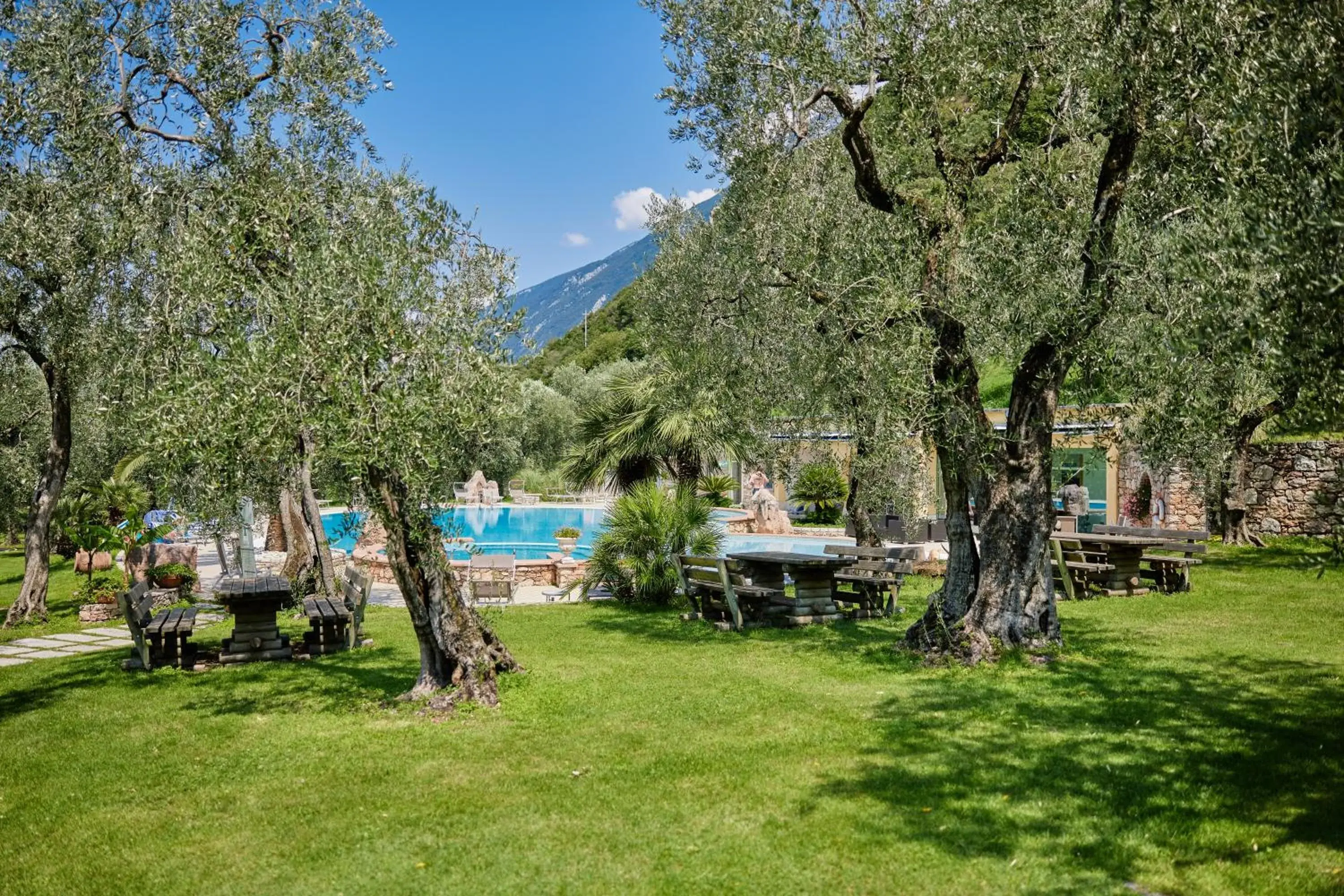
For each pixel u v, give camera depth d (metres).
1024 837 4.66
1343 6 4.77
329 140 10.32
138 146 10.83
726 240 11.70
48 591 17.64
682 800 5.30
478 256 7.83
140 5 10.91
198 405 6.62
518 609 13.97
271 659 10.14
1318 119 4.77
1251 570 14.30
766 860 4.47
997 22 8.18
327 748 6.56
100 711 8.04
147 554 16.95
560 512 35.88
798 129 10.24
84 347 11.21
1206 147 6.96
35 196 10.78
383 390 6.68
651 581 13.86
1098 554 13.25
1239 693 7.22
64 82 10.38
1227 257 4.93
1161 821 4.80
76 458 21.08
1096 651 8.87
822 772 5.69
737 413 12.15
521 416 8.13
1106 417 10.22
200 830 5.14
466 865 4.54
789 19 8.56
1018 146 8.78
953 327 8.31
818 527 27.31
